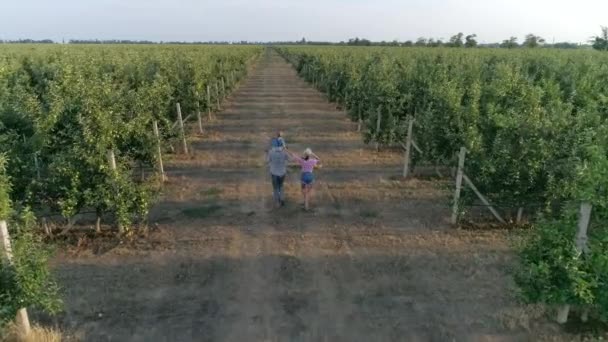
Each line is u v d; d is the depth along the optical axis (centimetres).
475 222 1044
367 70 2433
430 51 4912
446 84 1414
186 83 1984
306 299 739
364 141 1750
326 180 1380
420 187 1308
